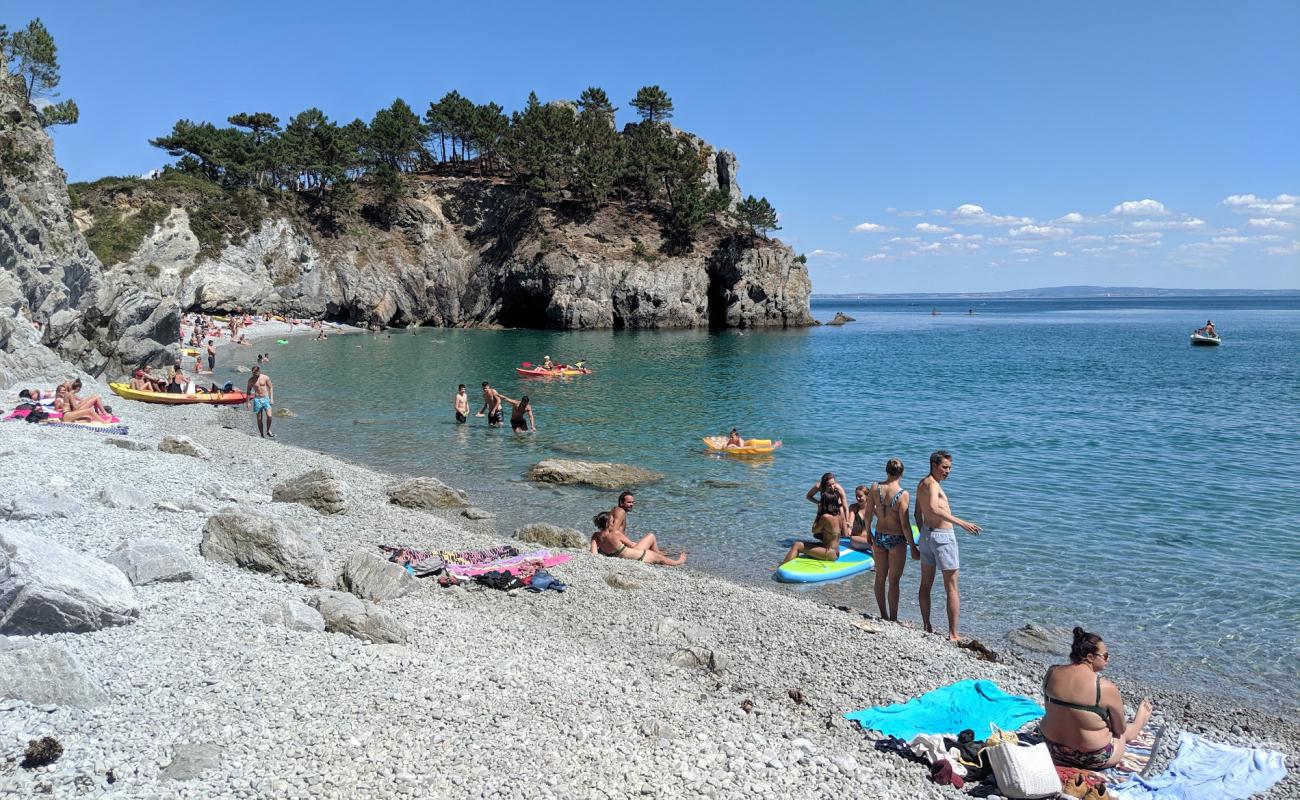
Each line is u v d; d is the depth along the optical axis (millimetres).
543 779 6297
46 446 18531
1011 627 12477
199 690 7285
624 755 6871
